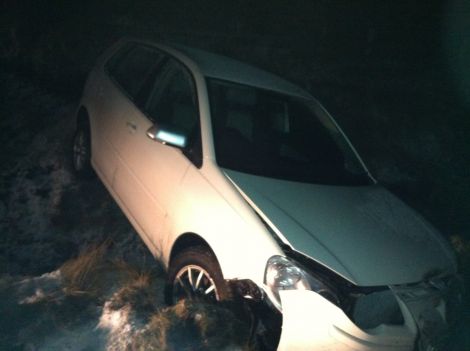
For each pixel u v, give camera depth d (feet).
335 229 10.53
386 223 11.63
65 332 9.89
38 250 14.80
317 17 30.99
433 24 30.83
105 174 15.07
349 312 9.14
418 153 24.36
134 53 16.15
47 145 19.71
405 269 10.13
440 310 10.25
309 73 27.94
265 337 9.32
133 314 10.25
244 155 12.17
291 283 9.11
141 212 12.89
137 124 13.74
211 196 10.77
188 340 9.56
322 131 14.42
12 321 9.96
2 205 16.29
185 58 14.02
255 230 9.76
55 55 26.53
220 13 30.76
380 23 31.04
